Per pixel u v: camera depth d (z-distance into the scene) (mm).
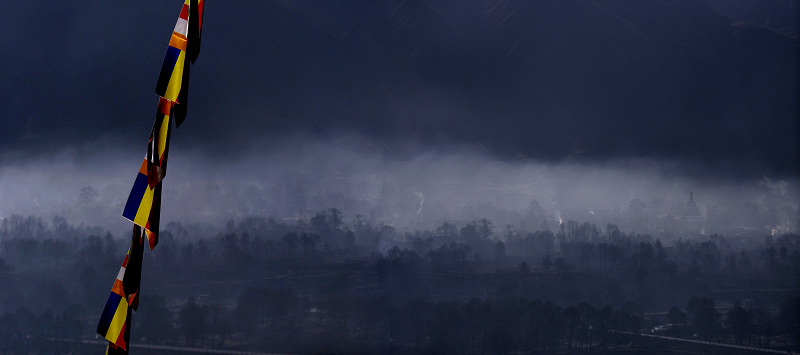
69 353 92000
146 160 4961
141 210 4914
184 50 5098
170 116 5020
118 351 5238
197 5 5152
